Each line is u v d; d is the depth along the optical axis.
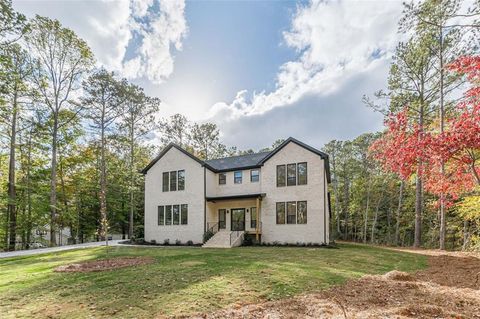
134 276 7.64
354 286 6.65
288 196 18.36
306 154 18.22
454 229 22.84
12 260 12.64
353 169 36.00
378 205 32.72
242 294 5.91
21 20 16.98
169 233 21.14
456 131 6.06
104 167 26.42
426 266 10.07
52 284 7.11
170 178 21.94
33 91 21.25
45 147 24.28
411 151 6.64
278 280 6.96
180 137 39.06
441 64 16.97
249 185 20.30
